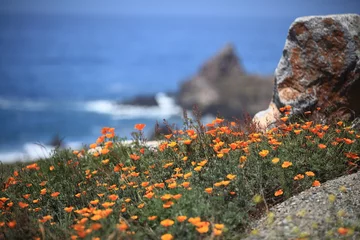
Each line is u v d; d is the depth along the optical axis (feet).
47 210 16.65
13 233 14.19
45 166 21.20
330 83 22.93
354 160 17.76
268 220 13.98
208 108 157.79
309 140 17.46
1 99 232.12
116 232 12.98
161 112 169.89
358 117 22.88
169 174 17.13
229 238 13.34
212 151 17.72
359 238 12.67
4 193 18.40
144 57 471.62
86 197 17.11
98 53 480.23
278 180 15.74
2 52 460.55
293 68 23.59
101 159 20.52
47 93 259.19
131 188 16.66
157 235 13.48
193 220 12.69
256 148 17.28
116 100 235.81
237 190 14.96
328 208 14.20
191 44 601.62
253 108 153.79
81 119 177.06
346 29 22.90
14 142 144.46
